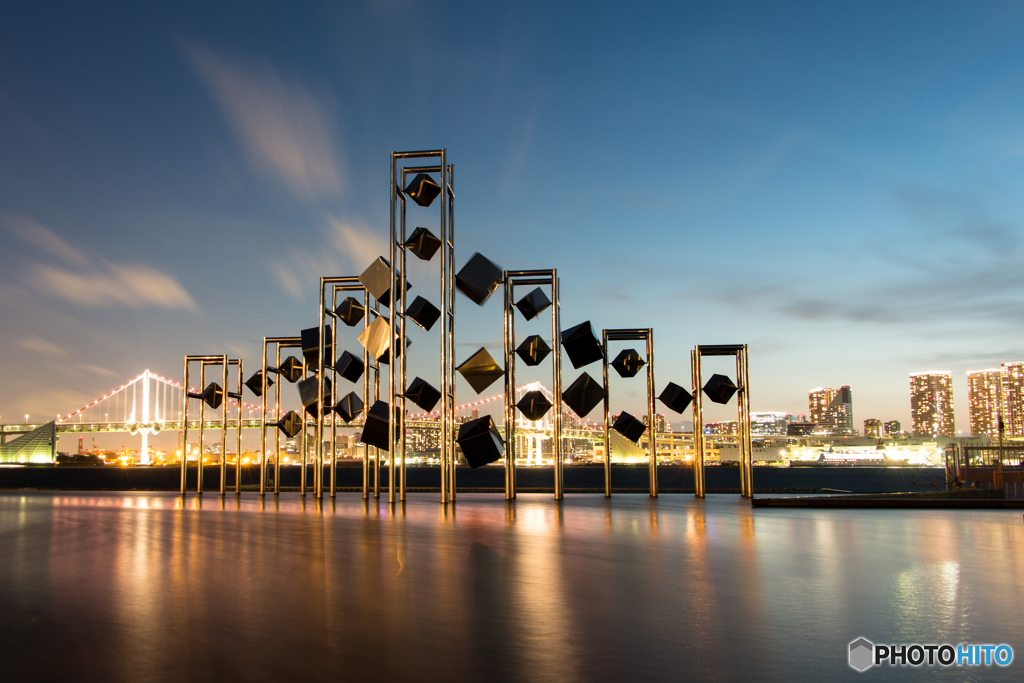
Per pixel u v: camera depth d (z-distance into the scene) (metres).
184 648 4.96
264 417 24.09
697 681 4.24
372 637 5.22
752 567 8.25
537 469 140.00
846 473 161.12
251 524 13.65
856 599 6.48
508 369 20.48
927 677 4.31
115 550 9.94
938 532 11.87
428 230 19.16
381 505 19.11
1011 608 6.12
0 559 9.12
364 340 19.42
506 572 7.95
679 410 21.86
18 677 4.35
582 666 4.52
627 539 10.95
